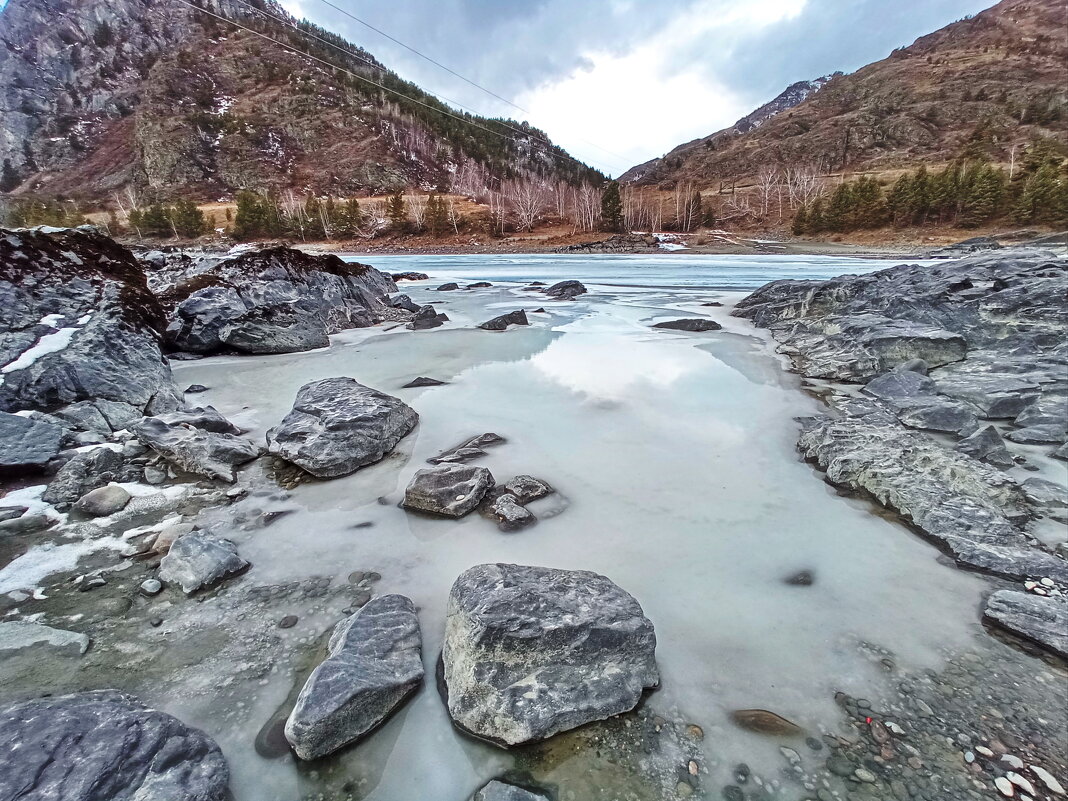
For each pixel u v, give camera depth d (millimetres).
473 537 4527
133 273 9969
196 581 3803
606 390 8695
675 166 135000
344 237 73188
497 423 7207
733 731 2719
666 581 3949
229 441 6043
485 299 21141
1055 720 2742
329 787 2438
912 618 3533
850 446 5859
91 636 3328
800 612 3609
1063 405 7125
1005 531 4312
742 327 14664
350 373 9914
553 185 111125
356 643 3027
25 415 6113
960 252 41188
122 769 2250
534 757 2586
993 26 161000
